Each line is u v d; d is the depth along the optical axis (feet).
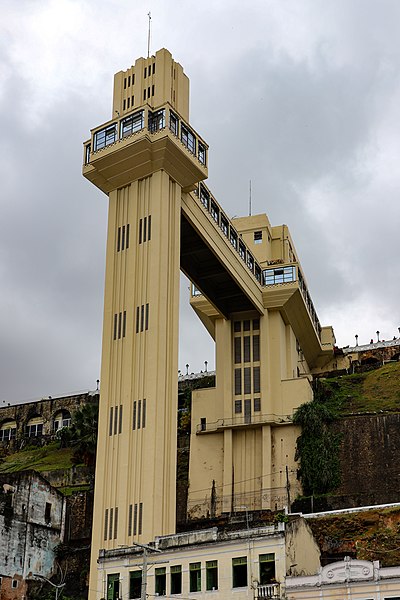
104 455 215.72
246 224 342.23
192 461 302.66
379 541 200.44
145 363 219.00
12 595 235.20
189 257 276.62
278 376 304.50
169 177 239.50
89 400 423.64
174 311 228.22
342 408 325.83
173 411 217.36
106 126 247.29
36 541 249.96
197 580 162.71
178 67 262.88
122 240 239.09
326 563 195.62
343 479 281.54
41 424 427.33
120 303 231.50
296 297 313.32
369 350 405.39
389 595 145.18
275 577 154.71
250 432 300.61
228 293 303.89
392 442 281.54
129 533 201.46
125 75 261.65
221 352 314.14
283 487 284.41
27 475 254.68
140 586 169.78
